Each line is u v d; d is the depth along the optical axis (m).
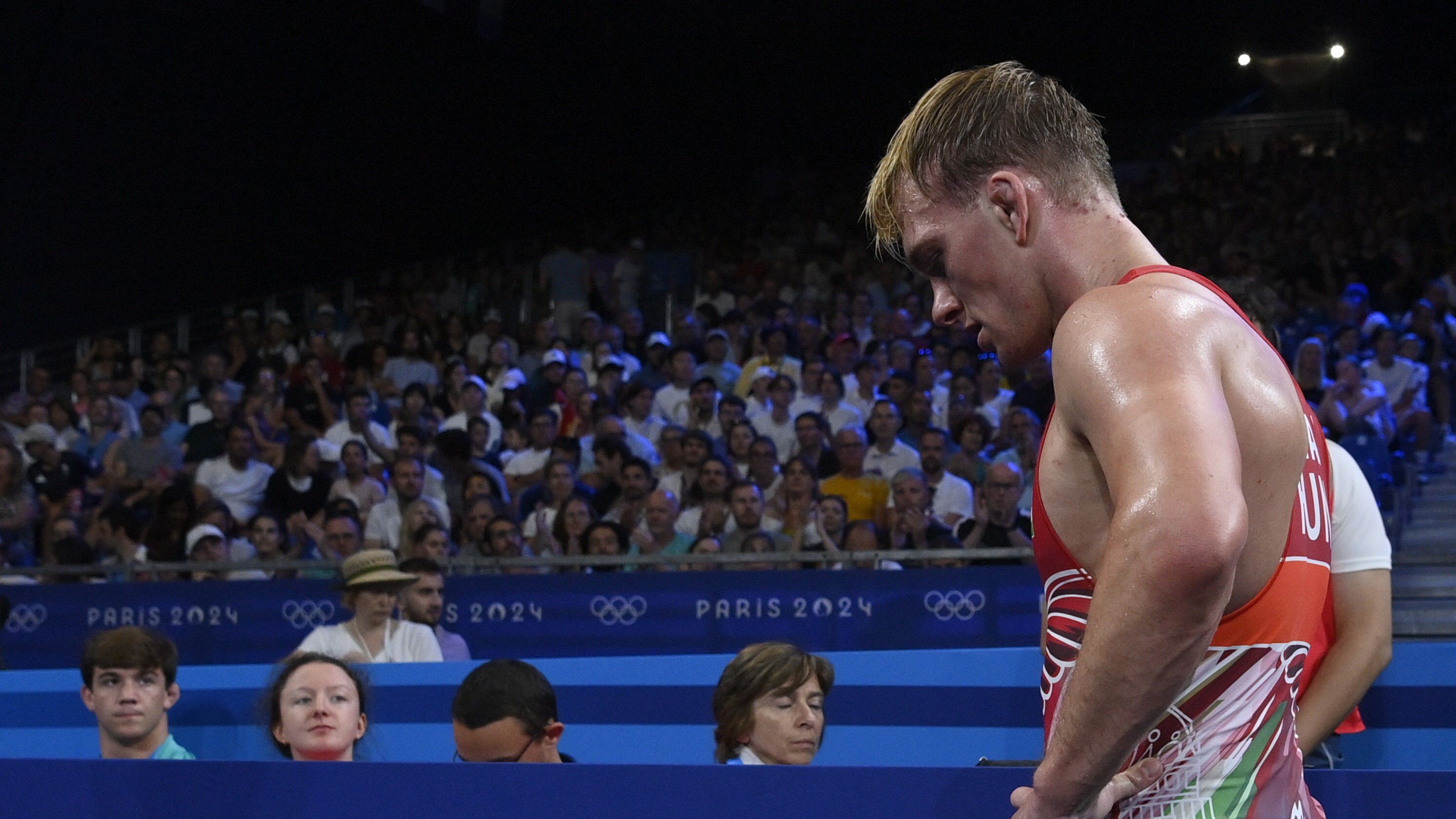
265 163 15.36
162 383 10.84
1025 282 1.21
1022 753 3.49
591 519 6.52
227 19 14.28
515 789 1.61
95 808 1.71
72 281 13.11
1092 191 1.20
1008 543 6.14
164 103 13.94
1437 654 2.94
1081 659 0.99
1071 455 1.10
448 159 18.31
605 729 3.91
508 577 5.65
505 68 18.92
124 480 8.41
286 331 12.18
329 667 3.18
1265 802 1.08
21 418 9.87
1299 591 1.11
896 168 1.27
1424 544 7.51
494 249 17.91
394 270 16.39
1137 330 1.05
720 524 6.46
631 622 5.56
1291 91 21.78
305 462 7.39
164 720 3.45
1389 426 8.02
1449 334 10.19
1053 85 1.24
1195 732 1.09
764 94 22.66
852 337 9.51
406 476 6.79
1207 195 16.27
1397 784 1.46
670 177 22.56
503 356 10.59
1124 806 1.10
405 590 5.00
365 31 16.20
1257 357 1.11
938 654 3.55
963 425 7.30
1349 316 9.98
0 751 4.00
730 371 9.79
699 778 1.57
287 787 1.67
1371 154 16.91
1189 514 0.94
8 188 12.34
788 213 18.50
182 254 14.33
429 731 3.98
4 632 5.88
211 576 6.41
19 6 12.04
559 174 20.33
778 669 2.69
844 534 5.99
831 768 1.53
